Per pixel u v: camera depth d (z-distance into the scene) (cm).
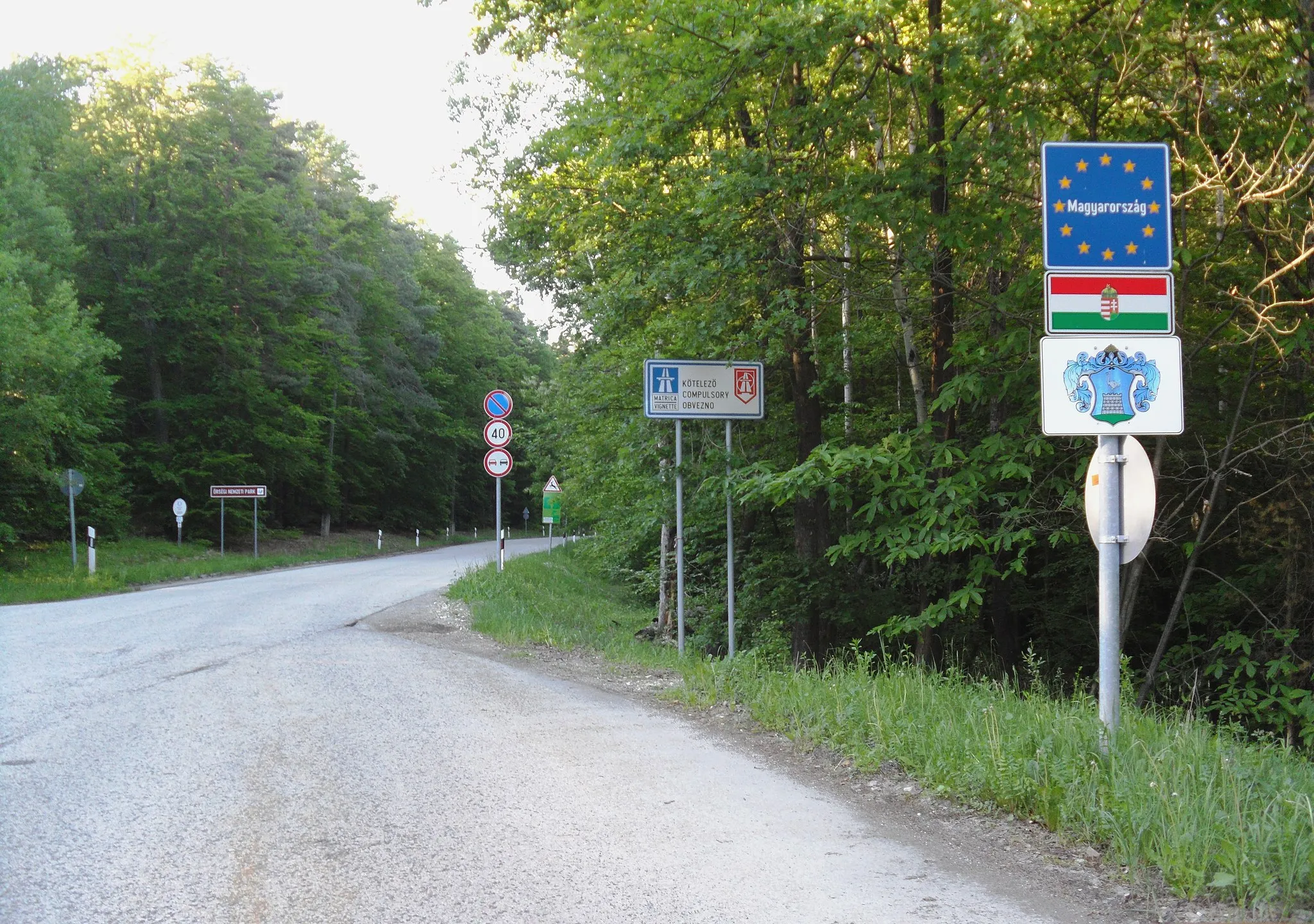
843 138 1111
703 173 1159
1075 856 473
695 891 427
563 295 1989
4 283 2927
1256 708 1077
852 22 954
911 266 1133
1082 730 589
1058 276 568
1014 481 1170
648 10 1006
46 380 3062
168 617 1528
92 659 1087
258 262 4219
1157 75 1073
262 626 1409
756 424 1623
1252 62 1045
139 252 4147
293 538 5044
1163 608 1466
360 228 5662
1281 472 1174
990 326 1134
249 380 4347
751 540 1703
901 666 971
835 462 1069
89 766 636
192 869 453
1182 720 772
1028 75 1014
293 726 755
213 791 580
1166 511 1210
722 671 942
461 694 893
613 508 2098
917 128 1166
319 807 548
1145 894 425
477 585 1967
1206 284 1123
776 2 974
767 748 698
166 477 4141
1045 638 1559
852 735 683
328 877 444
